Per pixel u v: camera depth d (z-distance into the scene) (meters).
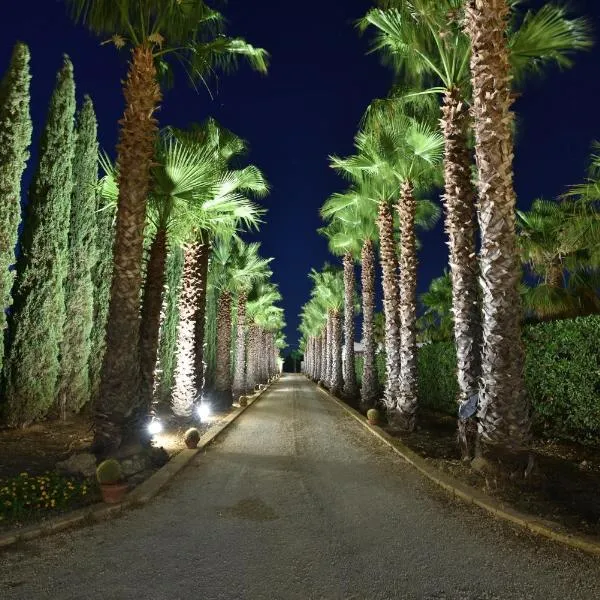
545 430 9.67
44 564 4.05
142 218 7.87
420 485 6.83
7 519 4.93
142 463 7.30
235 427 13.53
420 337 23.44
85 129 13.45
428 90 9.69
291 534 4.83
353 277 25.53
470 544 4.54
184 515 5.46
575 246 10.41
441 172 13.42
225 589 3.61
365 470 7.91
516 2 8.25
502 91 7.09
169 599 3.45
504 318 6.87
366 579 3.79
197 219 11.22
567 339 8.94
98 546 4.46
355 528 5.03
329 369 34.97
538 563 4.10
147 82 7.95
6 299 9.96
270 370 54.03
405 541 4.63
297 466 8.27
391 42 9.93
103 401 7.49
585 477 6.84
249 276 24.06
